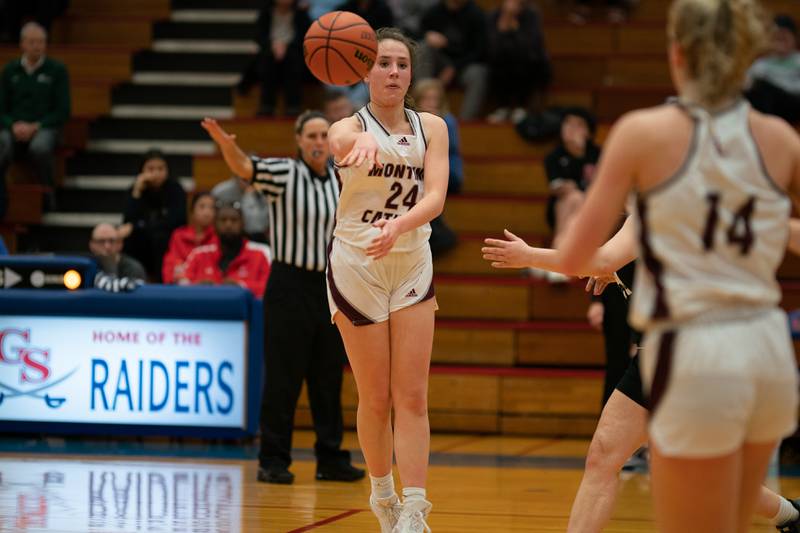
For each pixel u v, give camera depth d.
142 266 24.19
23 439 20.92
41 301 19.94
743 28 6.75
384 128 10.71
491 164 27.55
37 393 20.11
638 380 9.91
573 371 22.95
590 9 33.16
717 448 6.62
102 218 29.20
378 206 10.66
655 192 6.75
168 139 31.03
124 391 19.86
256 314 19.70
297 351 16.36
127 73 32.19
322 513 13.74
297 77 29.20
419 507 10.55
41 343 20.09
